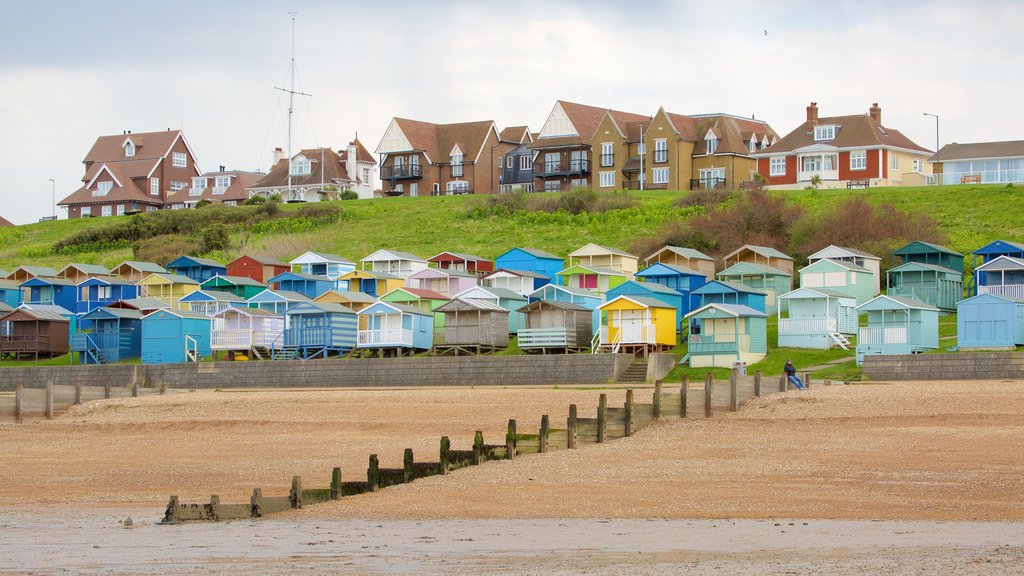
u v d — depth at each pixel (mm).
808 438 48469
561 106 147875
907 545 31125
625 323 76125
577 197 124375
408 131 160875
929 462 43219
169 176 180125
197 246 123812
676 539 32969
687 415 52812
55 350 94000
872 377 63844
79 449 57219
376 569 30203
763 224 103938
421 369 74312
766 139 143125
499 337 81875
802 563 29344
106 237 134375
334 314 83875
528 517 37125
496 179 159000
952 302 81625
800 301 76562
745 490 40406
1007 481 39906
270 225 132375
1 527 37656
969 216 105312
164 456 54156
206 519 38000
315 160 169500
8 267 129750
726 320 72688
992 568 28078
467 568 30047
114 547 33812
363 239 123688
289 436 58031
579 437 49125
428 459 50375
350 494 41562
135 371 82375
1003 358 60281
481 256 111625
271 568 30609
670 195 126375
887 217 97438
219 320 85938
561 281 93438
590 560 30516
